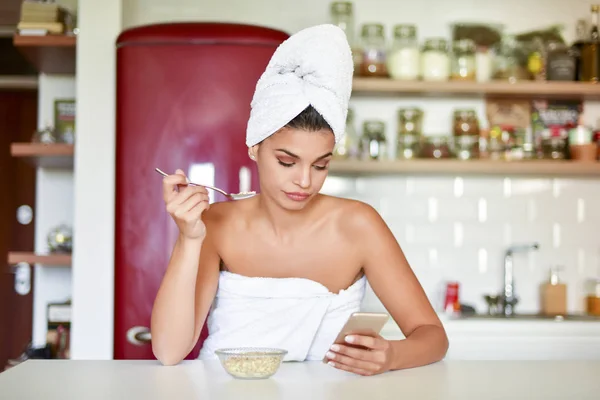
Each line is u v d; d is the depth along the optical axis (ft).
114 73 11.18
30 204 16.65
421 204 13.07
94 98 11.14
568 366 5.07
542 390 4.18
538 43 12.80
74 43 11.57
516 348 11.30
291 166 5.12
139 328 10.14
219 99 10.27
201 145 10.23
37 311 13.35
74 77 13.43
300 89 5.02
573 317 11.93
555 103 13.15
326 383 4.35
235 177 10.22
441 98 13.05
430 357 5.12
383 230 5.90
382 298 5.89
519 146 12.49
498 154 12.36
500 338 11.28
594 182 13.23
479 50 12.48
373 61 12.17
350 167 11.93
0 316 16.46
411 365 4.95
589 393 4.11
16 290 16.51
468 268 13.05
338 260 5.86
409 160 11.97
